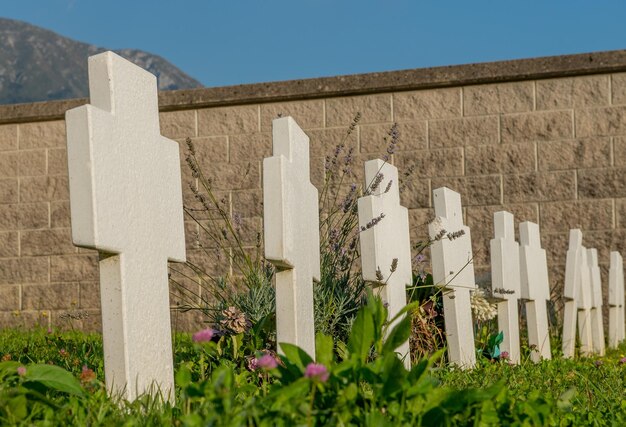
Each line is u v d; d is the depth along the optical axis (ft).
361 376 9.33
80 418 9.36
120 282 10.69
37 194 33.68
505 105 31.07
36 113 33.58
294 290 12.87
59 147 33.58
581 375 16.72
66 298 33.19
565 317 26.50
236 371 14.29
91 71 10.83
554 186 30.76
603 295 31.24
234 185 32.19
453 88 31.35
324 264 17.70
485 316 22.40
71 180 10.30
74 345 18.66
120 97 10.93
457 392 9.05
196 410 9.30
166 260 11.99
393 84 31.32
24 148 33.91
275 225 12.48
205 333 8.95
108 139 10.57
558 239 30.71
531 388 14.52
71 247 33.27
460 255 20.52
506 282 21.93
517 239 30.83
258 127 32.24
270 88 32.01
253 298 16.78
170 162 12.30
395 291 17.19
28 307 33.50
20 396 9.10
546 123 30.86
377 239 16.28
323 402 8.71
